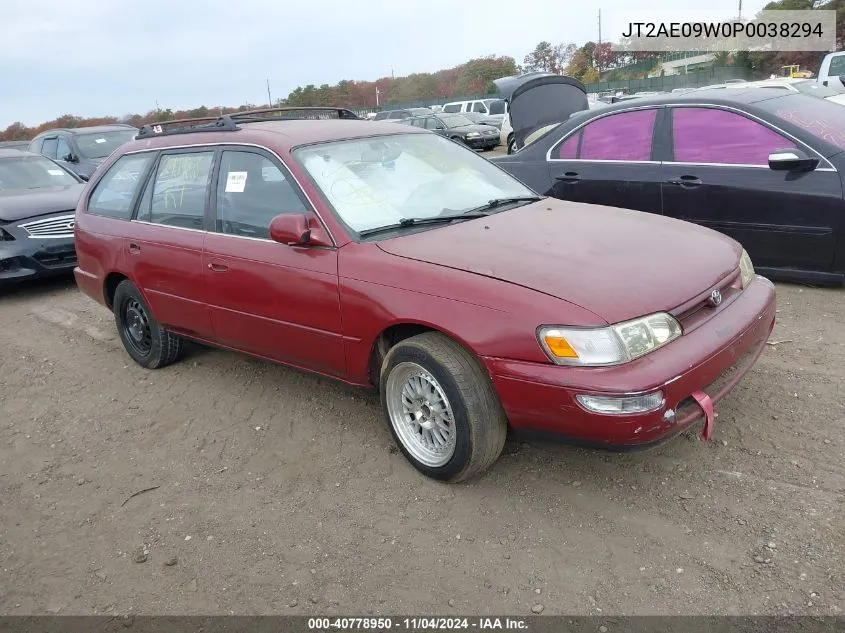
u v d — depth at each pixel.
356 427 4.02
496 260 3.15
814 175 5.11
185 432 4.22
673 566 2.70
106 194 5.21
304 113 5.18
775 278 5.53
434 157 4.33
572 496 3.18
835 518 2.86
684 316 2.97
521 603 2.61
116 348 5.86
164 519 3.36
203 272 4.22
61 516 3.48
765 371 4.17
